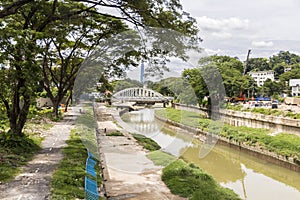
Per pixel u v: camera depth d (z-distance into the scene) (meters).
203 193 10.80
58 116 28.39
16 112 14.69
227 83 52.84
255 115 29.84
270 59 114.38
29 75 12.29
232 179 16.97
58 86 29.59
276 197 14.23
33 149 13.77
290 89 73.44
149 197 9.94
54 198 7.66
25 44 11.94
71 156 12.52
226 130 27.69
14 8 12.46
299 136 23.92
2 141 13.21
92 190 9.05
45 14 15.35
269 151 21.39
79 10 16.06
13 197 7.71
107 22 21.72
